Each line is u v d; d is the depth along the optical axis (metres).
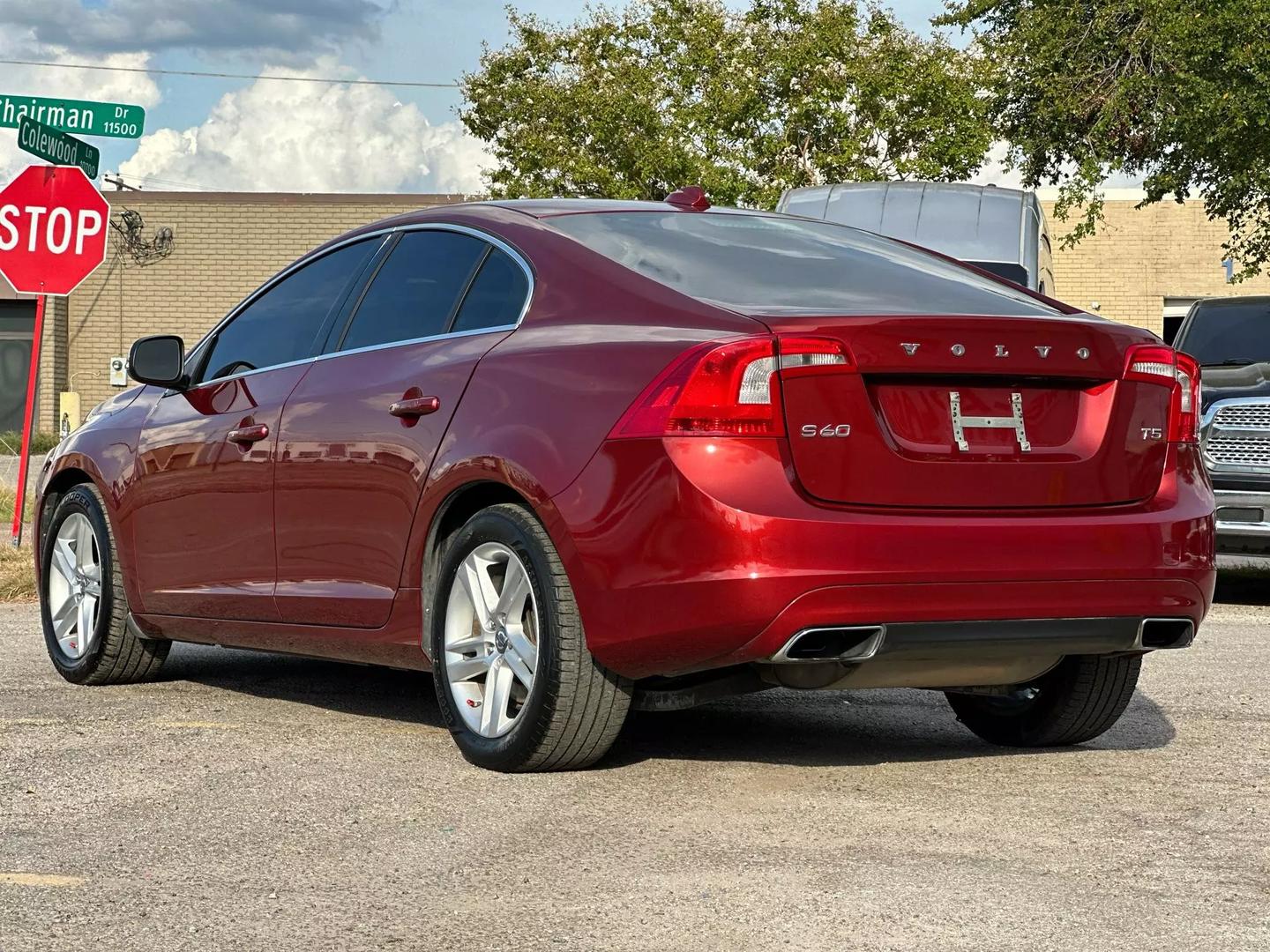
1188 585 4.28
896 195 13.71
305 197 32.03
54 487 6.45
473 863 3.46
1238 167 20.28
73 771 4.41
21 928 3.00
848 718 5.46
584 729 4.25
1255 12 19.34
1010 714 4.96
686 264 4.54
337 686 6.08
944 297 4.55
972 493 4.04
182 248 32.25
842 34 26.70
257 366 5.57
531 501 4.19
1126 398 4.28
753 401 3.88
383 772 4.41
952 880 3.32
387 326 5.07
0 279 31.77
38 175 10.30
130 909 3.12
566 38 30.53
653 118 27.44
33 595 8.77
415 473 4.60
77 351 32.38
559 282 4.54
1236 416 9.95
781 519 3.83
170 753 4.68
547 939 2.92
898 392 4.01
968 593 3.98
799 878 3.33
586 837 3.67
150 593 5.84
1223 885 3.30
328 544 5.00
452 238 5.05
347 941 2.92
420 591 4.65
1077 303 37.53
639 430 3.97
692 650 3.92
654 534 3.91
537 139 29.33
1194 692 6.00
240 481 5.36
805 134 26.95
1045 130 22.48
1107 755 4.79
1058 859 3.50
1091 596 4.13
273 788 4.20
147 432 5.90
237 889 3.26
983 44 23.48
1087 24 21.72
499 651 4.42
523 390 4.33
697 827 3.78
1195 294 37.03
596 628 4.07
